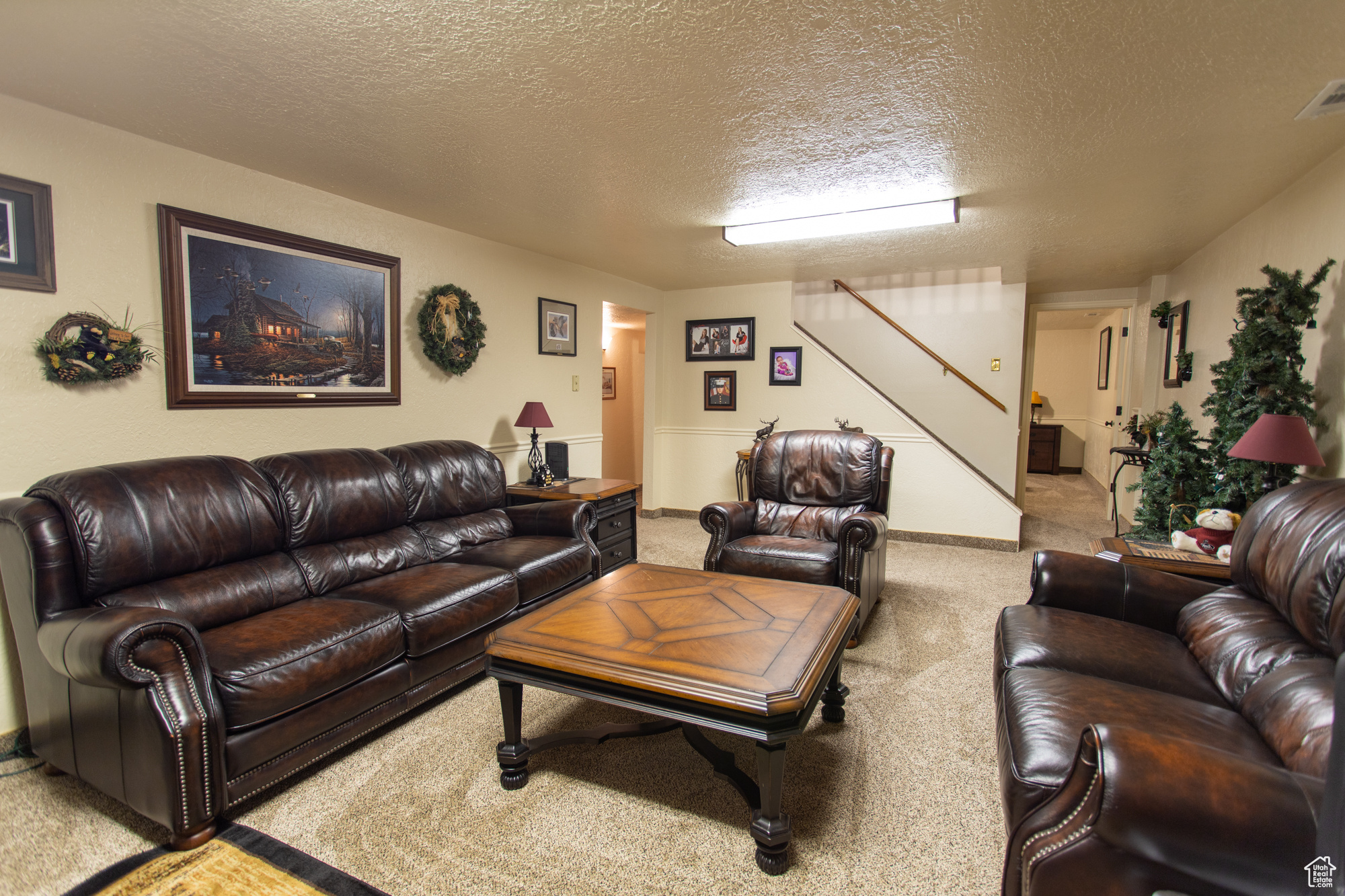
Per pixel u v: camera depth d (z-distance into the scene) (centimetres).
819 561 303
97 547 183
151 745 154
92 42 166
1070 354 888
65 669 162
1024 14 155
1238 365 258
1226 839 95
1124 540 268
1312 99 197
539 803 179
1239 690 153
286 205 277
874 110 209
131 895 143
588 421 484
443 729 220
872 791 183
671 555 455
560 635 186
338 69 181
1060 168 261
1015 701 155
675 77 187
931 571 419
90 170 215
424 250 344
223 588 209
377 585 245
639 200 305
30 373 203
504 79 188
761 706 147
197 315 244
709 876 150
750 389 564
